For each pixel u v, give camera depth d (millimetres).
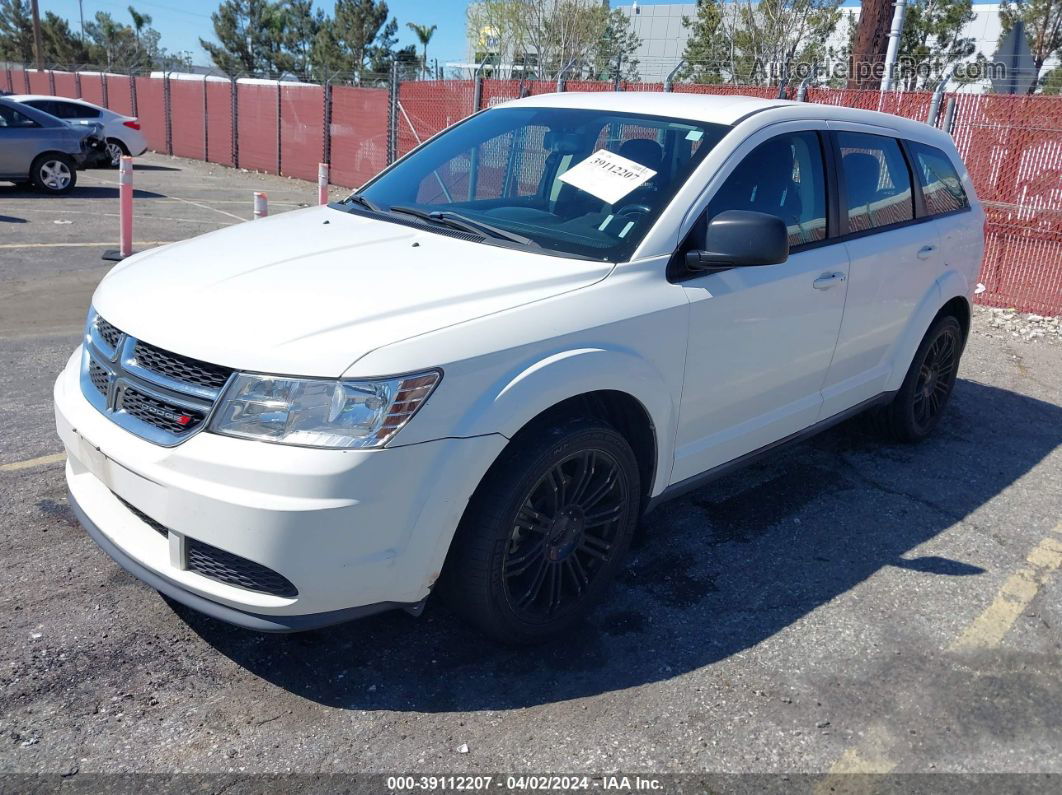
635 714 2867
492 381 2734
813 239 4031
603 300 3088
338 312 2713
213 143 23453
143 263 3334
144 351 2777
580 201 3570
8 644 2992
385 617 3307
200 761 2559
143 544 2809
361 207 3932
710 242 3244
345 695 2877
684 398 3443
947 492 4762
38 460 4379
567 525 3111
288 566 2508
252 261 3146
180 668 2949
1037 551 4156
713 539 4070
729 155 3621
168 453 2598
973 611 3605
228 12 50312
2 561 3482
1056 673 3225
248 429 2523
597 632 3305
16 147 14766
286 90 19672
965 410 6152
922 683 3119
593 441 3035
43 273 8492
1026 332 8383
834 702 2988
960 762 2750
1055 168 8594
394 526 2609
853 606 3590
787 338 3879
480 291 2916
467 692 2926
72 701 2758
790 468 4949
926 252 4801
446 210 3744
